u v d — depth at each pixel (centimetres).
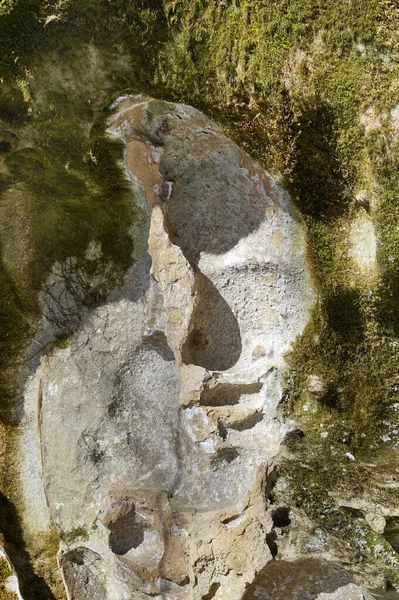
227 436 596
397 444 547
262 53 475
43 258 581
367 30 471
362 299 521
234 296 590
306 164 502
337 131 482
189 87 493
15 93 488
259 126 494
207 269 596
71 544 604
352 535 593
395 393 538
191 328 595
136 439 618
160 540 624
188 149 547
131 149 543
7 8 458
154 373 610
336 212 515
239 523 600
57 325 594
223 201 567
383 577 614
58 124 511
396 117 472
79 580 615
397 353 528
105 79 493
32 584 592
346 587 701
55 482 598
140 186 570
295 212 528
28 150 523
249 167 528
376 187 486
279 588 688
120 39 477
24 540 593
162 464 615
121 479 617
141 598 624
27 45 471
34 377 593
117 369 612
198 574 601
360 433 557
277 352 575
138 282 595
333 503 591
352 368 545
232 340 602
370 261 511
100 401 611
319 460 581
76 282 594
